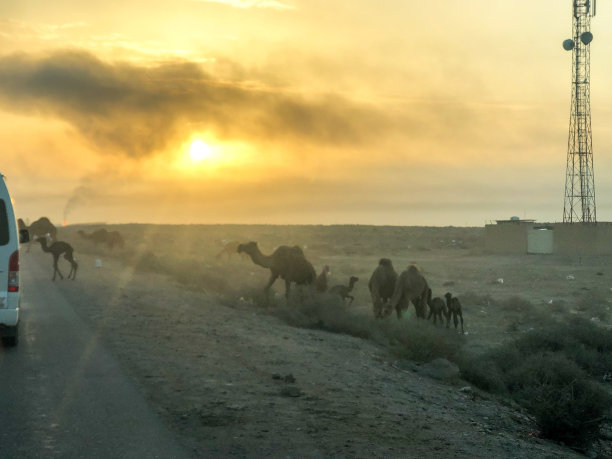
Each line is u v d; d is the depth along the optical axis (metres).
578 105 76.19
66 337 12.67
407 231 121.31
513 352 16.64
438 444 7.42
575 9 77.31
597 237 60.78
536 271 47.72
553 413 9.88
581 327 19.98
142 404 8.09
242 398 8.60
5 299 10.83
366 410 8.61
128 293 20.38
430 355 14.38
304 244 81.81
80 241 50.25
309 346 13.67
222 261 44.78
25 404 7.99
